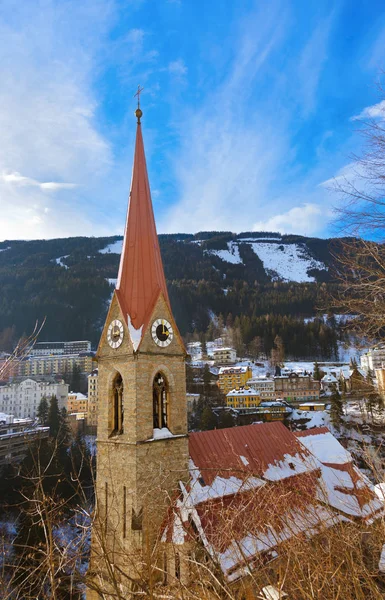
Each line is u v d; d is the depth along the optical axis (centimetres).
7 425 8012
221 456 3073
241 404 14262
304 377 15938
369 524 1199
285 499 1327
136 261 2928
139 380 2680
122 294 2900
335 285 1252
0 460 6831
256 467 3142
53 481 5603
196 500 2367
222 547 1295
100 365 2959
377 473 1136
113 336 2889
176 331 2994
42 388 14638
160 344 2853
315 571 897
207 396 14550
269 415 12900
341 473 3656
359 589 893
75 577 971
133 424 2630
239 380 16650
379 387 1516
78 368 19800
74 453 6356
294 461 3484
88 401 14888
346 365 19138
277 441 3609
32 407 14238
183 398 2955
